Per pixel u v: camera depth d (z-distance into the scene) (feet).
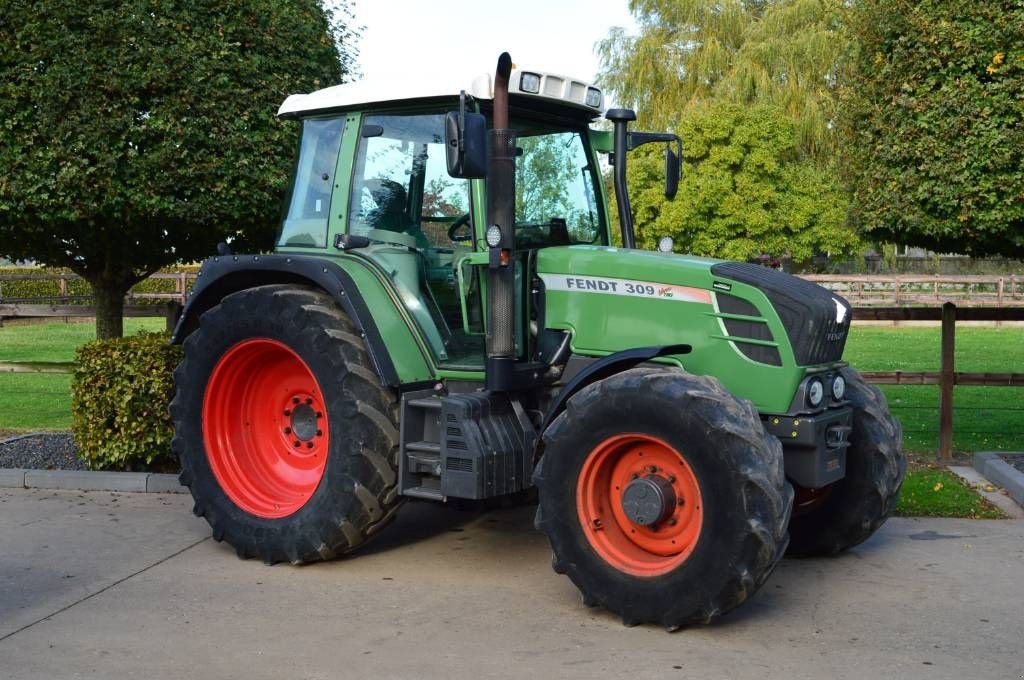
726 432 13.78
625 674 12.89
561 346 17.03
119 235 24.99
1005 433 32.53
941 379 27.50
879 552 18.72
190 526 20.53
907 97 21.99
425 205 17.83
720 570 13.82
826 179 86.43
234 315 18.35
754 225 82.84
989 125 20.90
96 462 24.38
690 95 95.71
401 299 17.84
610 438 14.82
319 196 18.93
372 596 16.12
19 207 22.30
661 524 14.87
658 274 16.29
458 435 16.22
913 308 28.14
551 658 13.46
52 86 22.00
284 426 19.25
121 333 28.14
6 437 29.91
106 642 14.08
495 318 16.28
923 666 13.15
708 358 15.84
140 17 22.65
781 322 15.29
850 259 110.52
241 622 14.89
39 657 13.52
